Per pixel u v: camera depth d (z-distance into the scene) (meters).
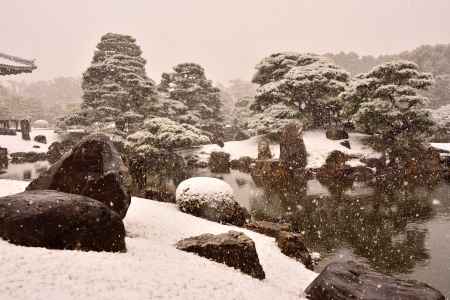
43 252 5.69
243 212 13.66
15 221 6.09
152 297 4.98
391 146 29.53
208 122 48.09
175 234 10.12
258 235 11.65
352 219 14.87
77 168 8.50
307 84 36.03
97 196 8.29
